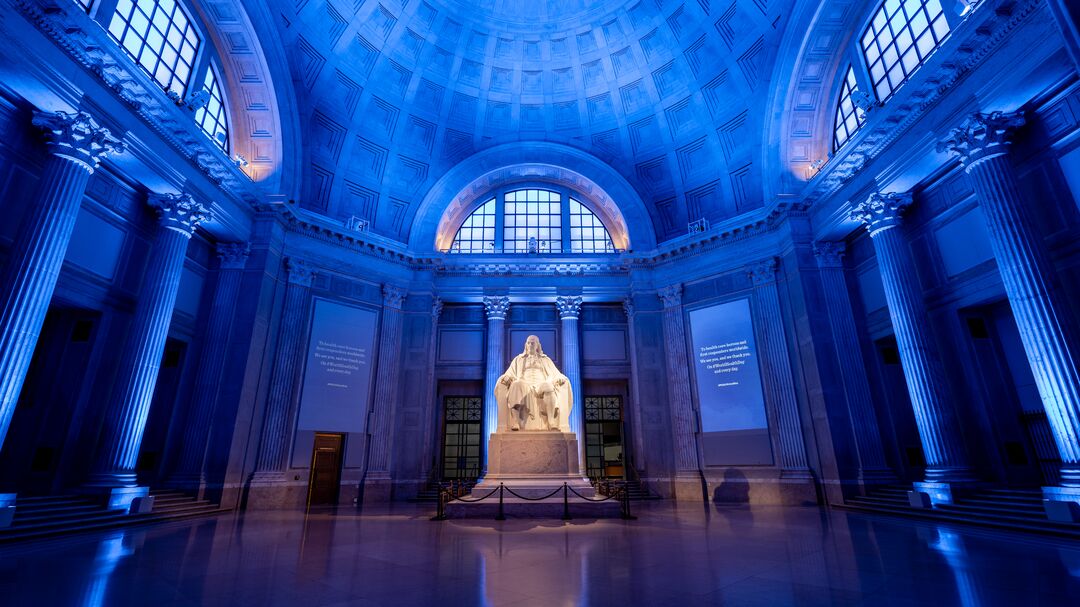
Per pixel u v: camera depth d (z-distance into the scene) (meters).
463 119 19.67
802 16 14.12
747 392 15.35
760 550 5.86
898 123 10.90
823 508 11.99
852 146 11.99
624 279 18.94
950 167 10.77
